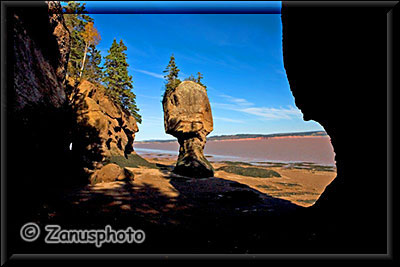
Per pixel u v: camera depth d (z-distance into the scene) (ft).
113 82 127.54
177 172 98.43
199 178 90.74
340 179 34.14
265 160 217.97
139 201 47.96
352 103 26.68
